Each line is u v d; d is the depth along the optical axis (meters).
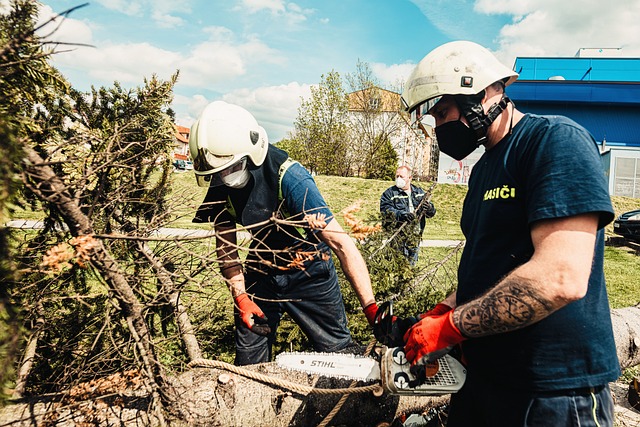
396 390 1.68
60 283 2.28
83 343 2.30
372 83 27.23
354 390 1.95
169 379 1.99
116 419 1.81
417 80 1.67
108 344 2.25
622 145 29.52
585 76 33.09
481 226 1.56
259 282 2.58
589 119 29.94
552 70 33.53
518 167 1.45
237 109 2.25
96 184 2.15
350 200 17.83
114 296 1.76
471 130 1.59
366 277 2.12
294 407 2.07
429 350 1.46
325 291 2.54
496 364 1.50
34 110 2.20
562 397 1.39
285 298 2.55
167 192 2.64
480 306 1.36
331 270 2.55
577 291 1.21
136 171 2.37
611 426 1.45
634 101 28.50
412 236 4.28
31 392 2.41
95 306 2.39
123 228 2.37
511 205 1.46
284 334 3.20
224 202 2.37
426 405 2.44
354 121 27.94
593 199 1.22
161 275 2.10
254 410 2.00
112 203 2.13
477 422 1.68
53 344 2.26
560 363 1.39
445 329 1.43
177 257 2.41
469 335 1.39
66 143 1.81
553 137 1.35
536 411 1.42
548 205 1.27
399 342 1.78
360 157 27.88
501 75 1.56
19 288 1.90
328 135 27.38
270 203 2.35
